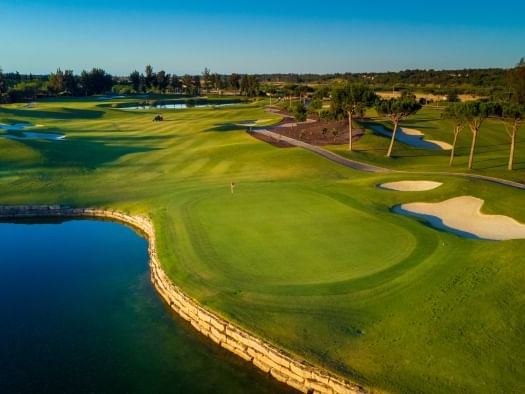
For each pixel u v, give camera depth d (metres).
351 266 30.81
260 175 62.72
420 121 112.38
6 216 49.97
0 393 21.61
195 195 50.84
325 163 68.12
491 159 71.62
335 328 24.42
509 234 37.12
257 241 35.97
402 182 52.75
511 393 19.31
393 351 22.38
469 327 23.53
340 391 20.44
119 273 35.59
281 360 22.50
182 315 28.69
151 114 159.75
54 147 79.31
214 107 188.25
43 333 26.89
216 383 22.50
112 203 52.16
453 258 30.44
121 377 22.92
